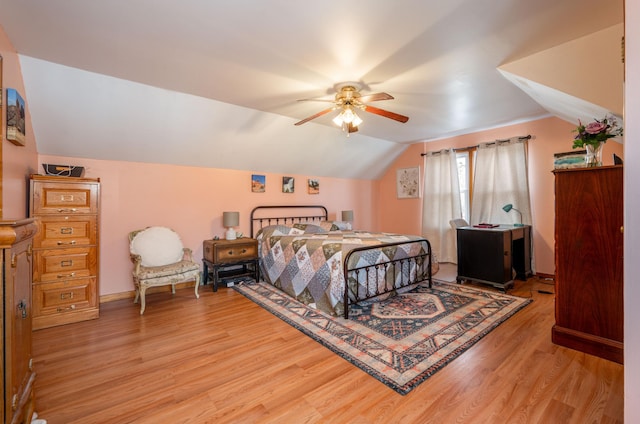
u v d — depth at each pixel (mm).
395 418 1487
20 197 2408
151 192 3676
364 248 2836
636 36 892
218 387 1753
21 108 2268
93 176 3305
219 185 4227
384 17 1757
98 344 2291
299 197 5148
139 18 1760
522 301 3117
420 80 2670
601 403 1572
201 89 2852
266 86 2773
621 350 1934
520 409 1538
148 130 3254
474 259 3701
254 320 2746
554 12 1734
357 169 5695
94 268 2840
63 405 1595
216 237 4145
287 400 1634
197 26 1841
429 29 1887
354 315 2791
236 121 3568
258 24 1820
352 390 1715
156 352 2164
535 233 4145
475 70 2479
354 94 2703
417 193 5609
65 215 2725
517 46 2121
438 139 5227
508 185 4297
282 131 4035
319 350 2176
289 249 3521
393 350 2143
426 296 3307
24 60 2270
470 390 1698
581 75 2068
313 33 1919
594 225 2047
